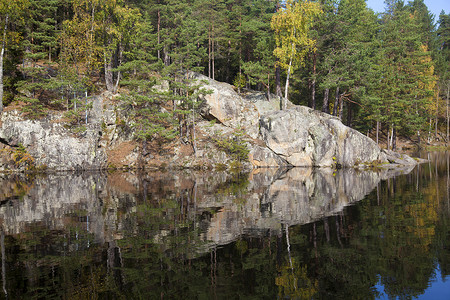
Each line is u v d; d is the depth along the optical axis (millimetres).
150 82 33719
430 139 57094
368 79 38469
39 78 33031
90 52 34969
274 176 26109
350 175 26078
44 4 36969
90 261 7598
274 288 6137
